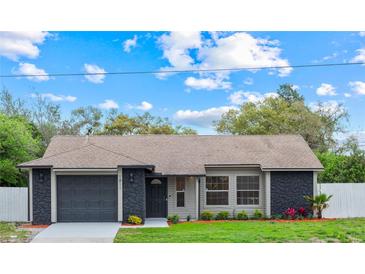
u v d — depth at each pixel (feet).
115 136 90.27
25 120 116.37
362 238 55.77
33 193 69.05
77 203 69.51
